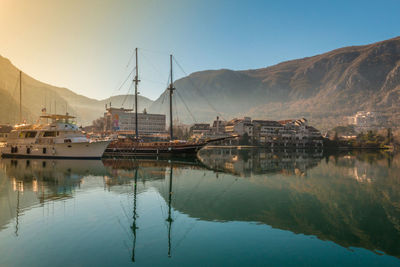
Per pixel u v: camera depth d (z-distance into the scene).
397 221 17.31
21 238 13.20
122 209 18.47
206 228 15.38
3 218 16.17
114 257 11.41
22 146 51.81
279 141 165.38
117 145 67.44
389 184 31.00
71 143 50.38
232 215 18.03
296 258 11.88
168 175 34.88
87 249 12.14
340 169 46.53
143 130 192.25
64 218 16.33
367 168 48.91
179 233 14.38
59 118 54.75
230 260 11.52
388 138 182.00
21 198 20.77
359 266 11.34
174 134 190.25
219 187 27.86
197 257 11.62
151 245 12.81
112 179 29.89
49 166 39.56
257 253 12.16
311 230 15.49
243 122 178.38
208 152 100.44
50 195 21.94
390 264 11.51
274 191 26.27
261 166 49.16
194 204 20.56
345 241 13.95
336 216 18.27
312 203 21.78
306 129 187.00
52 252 11.77
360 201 22.64
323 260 11.71
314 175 37.97
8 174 32.12
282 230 15.38
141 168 40.91
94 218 16.34
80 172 34.50
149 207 19.19
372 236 14.69
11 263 10.73
